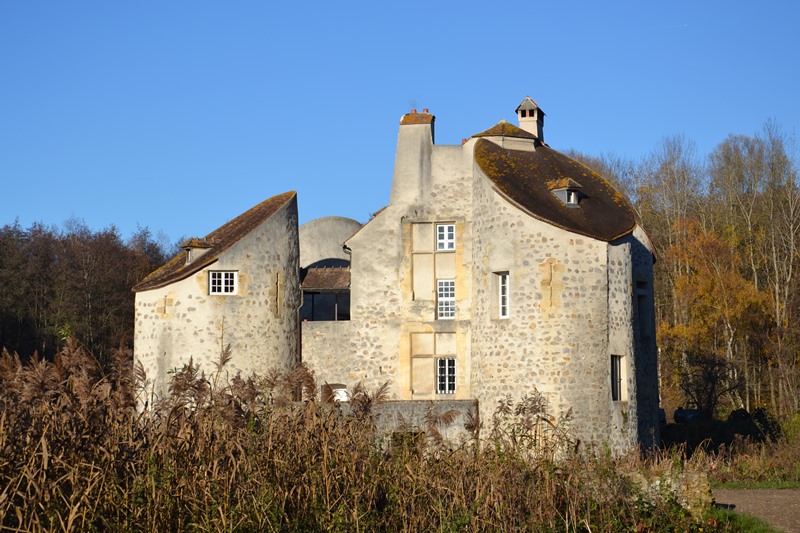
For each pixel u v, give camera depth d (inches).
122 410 566.6
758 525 705.6
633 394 1064.2
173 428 571.2
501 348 1047.6
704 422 1362.0
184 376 620.4
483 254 1087.0
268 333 1110.4
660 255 2047.2
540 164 1163.9
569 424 961.5
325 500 551.8
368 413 681.6
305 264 1475.1
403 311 1164.5
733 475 1053.2
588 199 1125.7
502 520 571.2
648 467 775.1
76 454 516.1
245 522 508.7
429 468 612.4
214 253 1100.5
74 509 458.6
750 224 1947.6
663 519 653.9
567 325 1024.9
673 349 1883.6
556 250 1036.5
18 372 560.1
